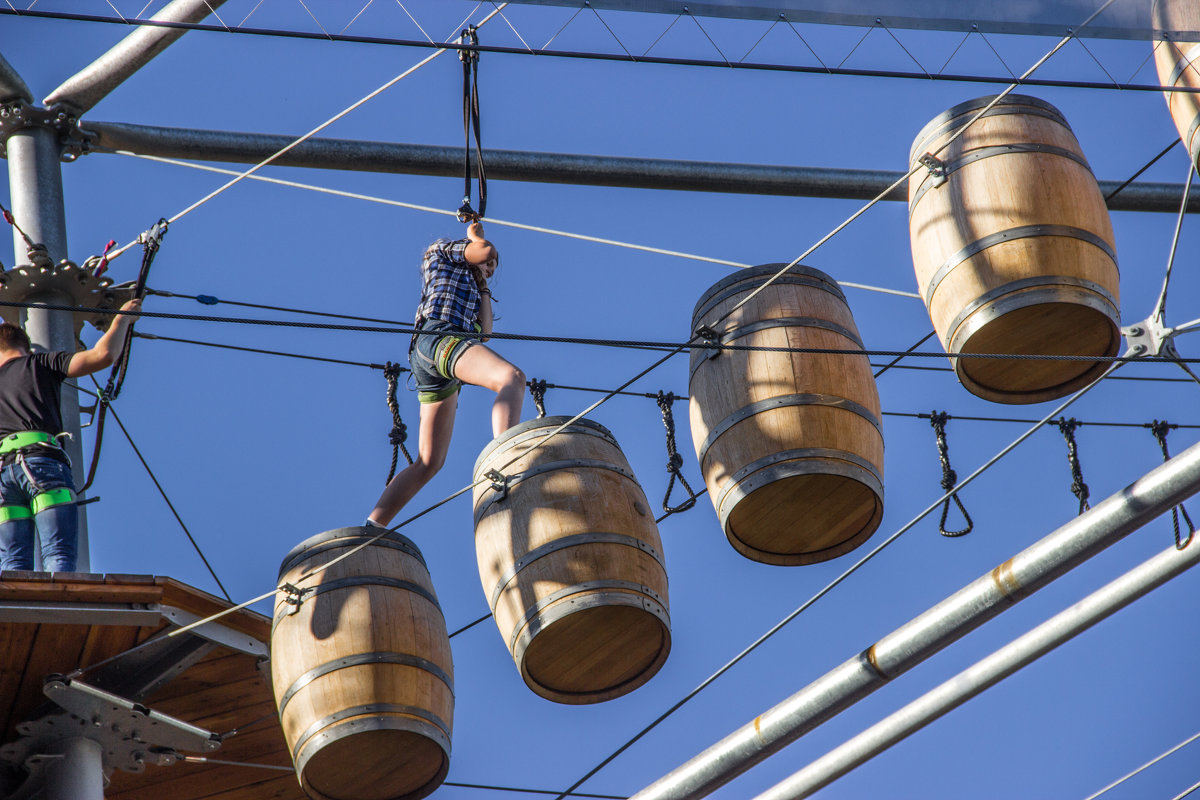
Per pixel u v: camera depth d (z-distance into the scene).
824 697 25.06
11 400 23.47
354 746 23.09
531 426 24.47
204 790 27.08
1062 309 23.56
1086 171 24.67
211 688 24.53
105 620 21.72
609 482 24.00
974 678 25.53
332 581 23.88
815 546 24.86
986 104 25.02
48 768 23.39
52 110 29.30
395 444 26.41
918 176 25.08
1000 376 24.56
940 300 24.33
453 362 25.00
